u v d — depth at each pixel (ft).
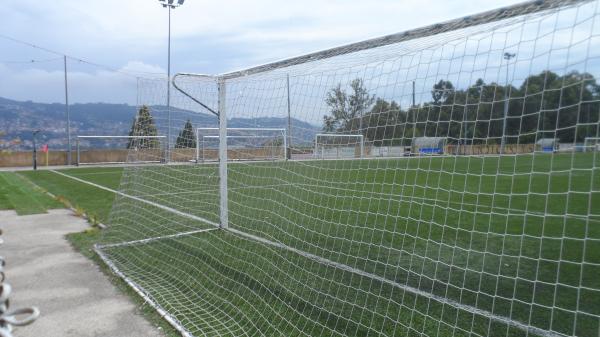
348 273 15.14
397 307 12.30
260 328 11.21
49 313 12.37
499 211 25.40
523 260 16.16
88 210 28.76
